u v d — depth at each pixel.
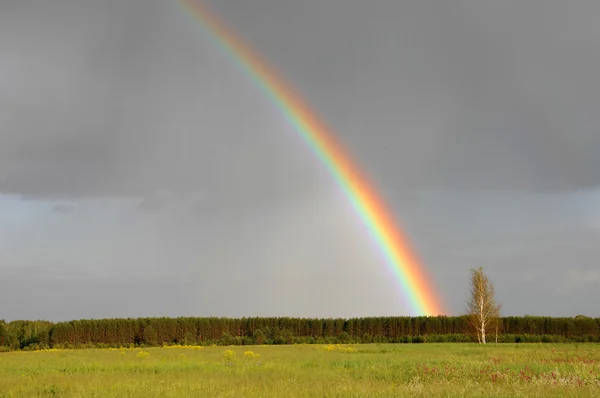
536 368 29.75
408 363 34.47
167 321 115.00
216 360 41.06
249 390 20.94
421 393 19.62
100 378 26.39
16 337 103.56
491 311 87.00
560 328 109.88
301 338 108.88
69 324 108.62
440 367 30.95
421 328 117.81
